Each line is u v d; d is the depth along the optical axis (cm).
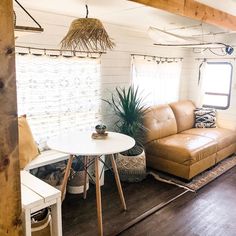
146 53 437
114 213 280
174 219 271
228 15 310
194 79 538
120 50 392
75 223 262
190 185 348
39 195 197
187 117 477
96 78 360
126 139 278
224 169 407
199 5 261
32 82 294
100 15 309
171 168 371
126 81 411
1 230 112
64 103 329
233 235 245
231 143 454
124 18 324
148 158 398
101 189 337
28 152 262
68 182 317
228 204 302
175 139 400
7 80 105
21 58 281
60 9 282
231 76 486
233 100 488
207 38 457
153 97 453
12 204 114
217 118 498
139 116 376
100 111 374
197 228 255
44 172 299
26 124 274
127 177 356
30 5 265
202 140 396
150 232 249
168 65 475
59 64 316
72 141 268
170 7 230
